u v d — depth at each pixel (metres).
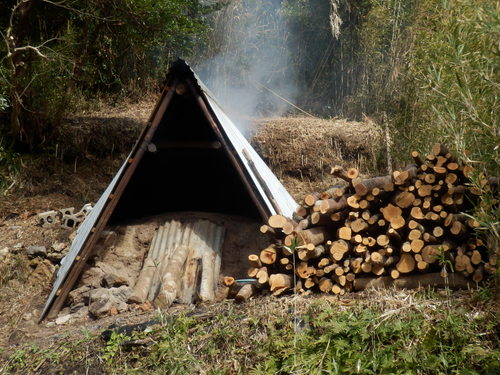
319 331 4.59
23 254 7.78
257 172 6.36
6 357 5.37
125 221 7.01
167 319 5.20
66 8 9.56
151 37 10.13
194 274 6.11
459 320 4.29
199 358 4.74
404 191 4.99
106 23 9.56
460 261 4.80
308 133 10.63
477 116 4.61
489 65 4.80
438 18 6.83
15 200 9.15
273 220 5.21
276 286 5.14
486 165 5.03
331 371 4.24
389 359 4.18
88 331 5.35
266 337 4.71
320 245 5.24
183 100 6.70
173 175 7.43
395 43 10.53
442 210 4.93
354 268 5.04
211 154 7.30
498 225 4.41
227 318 4.93
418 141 7.27
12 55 8.77
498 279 4.49
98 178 10.00
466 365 4.02
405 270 4.93
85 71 10.38
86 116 11.27
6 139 9.84
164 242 6.49
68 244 7.86
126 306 5.89
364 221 5.08
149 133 6.09
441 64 5.68
